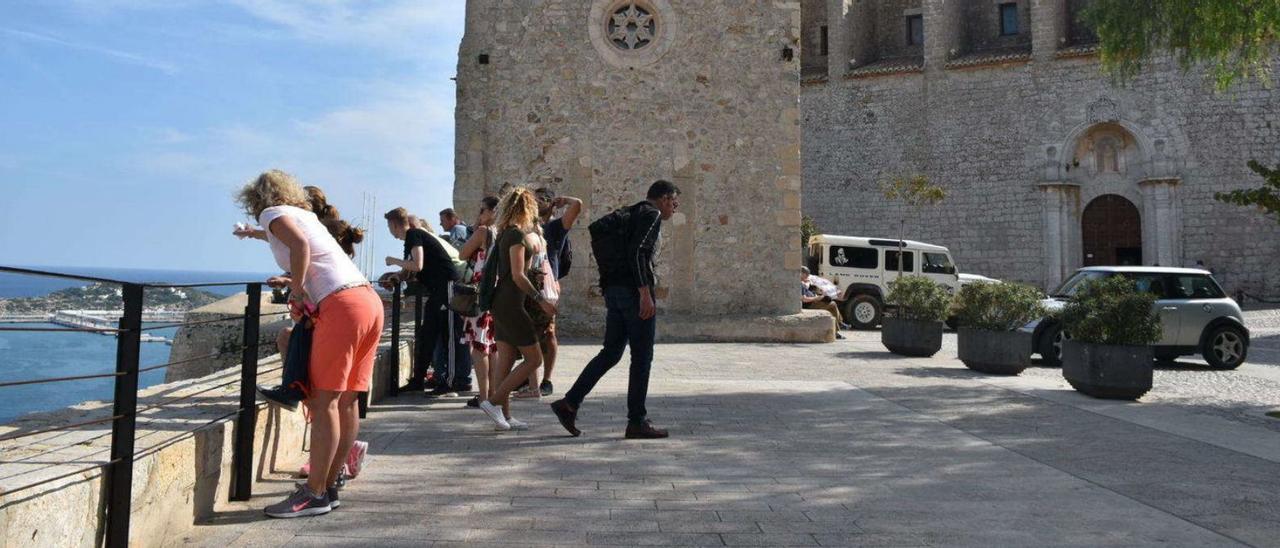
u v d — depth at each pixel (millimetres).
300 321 3961
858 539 3668
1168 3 10711
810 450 5641
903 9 41000
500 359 6152
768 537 3682
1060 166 34000
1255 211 31797
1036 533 3783
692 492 4473
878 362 11914
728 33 15508
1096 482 4809
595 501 4262
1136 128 33250
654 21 15539
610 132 15383
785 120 15477
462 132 15367
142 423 3875
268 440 4613
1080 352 8469
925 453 5594
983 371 10758
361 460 4664
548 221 7602
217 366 10414
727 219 15414
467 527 3775
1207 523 3967
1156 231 33000
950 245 35531
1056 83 34219
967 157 35312
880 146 36719
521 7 15500
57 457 3094
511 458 5266
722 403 7672
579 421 6629
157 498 3324
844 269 22703
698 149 15438
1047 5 34281
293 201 4020
